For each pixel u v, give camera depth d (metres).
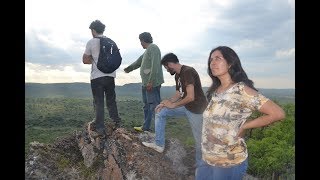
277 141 5.30
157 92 5.13
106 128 5.34
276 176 5.06
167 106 4.42
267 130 5.50
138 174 4.69
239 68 2.69
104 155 5.10
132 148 4.96
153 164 4.78
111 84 5.17
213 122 2.69
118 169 4.84
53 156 5.32
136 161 4.80
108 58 4.93
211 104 2.74
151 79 5.01
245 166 2.68
